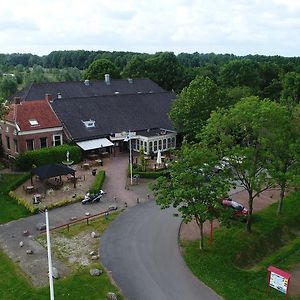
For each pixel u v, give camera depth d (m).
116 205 43.34
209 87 60.59
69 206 43.31
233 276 30.20
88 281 29.06
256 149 35.25
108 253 33.22
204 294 27.62
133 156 61.66
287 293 28.16
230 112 37.12
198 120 59.22
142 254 33.00
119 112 67.94
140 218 40.06
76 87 82.50
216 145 36.06
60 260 32.28
